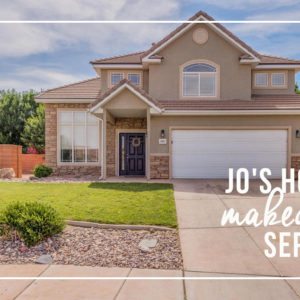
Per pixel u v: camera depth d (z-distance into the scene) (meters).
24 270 5.95
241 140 16.78
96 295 5.01
